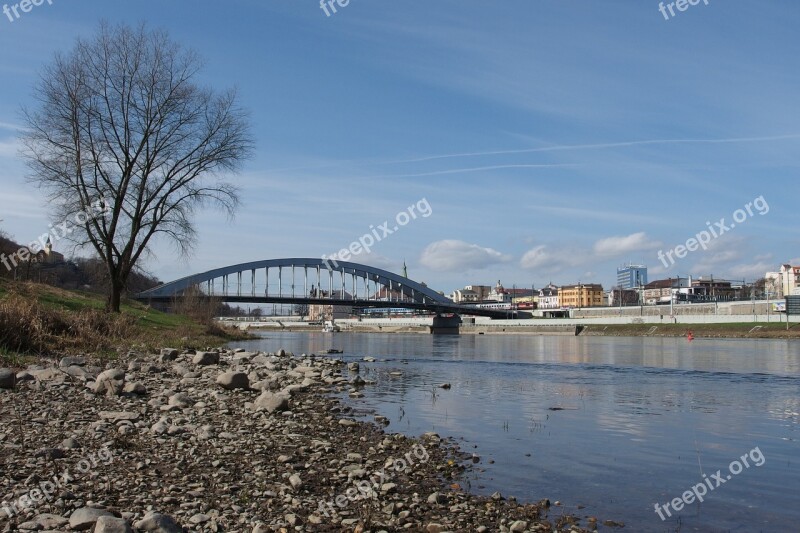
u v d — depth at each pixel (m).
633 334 122.56
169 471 9.33
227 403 16.08
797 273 194.00
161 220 40.53
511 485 9.91
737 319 113.00
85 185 37.88
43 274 58.69
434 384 25.02
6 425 11.45
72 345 25.84
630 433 14.61
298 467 10.14
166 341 36.06
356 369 30.78
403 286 175.25
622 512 8.75
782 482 10.42
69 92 37.00
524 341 94.25
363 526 7.51
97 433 11.27
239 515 7.67
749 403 20.30
